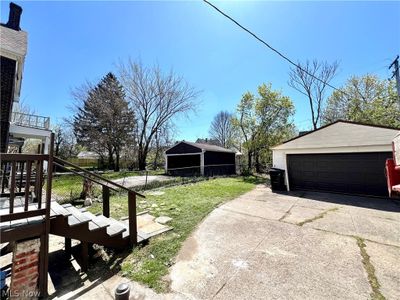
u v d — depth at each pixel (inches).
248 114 680.4
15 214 90.7
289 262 120.3
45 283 95.3
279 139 621.9
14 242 89.9
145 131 885.8
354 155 311.1
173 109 881.5
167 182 425.1
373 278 103.5
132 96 844.0
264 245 142.8
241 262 120.8
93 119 910.4
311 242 146.6
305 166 359.6
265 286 98.8
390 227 174.6
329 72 732.0
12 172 91.7
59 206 123.7
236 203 262.7
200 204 251.1
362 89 702.5
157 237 155.9
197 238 154.6
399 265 115.3
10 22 389.4
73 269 117.6
